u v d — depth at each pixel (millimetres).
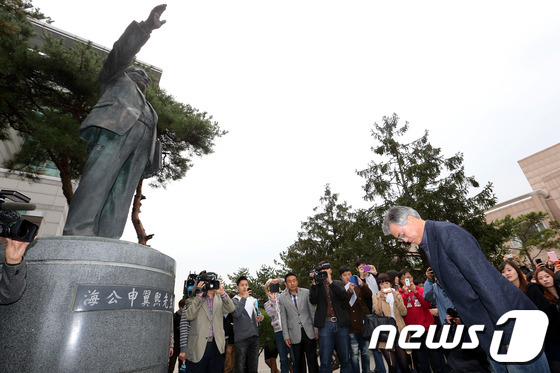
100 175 3018
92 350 2121
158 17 3215
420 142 19641
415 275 15977
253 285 16125
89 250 2350
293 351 4883
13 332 2035
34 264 2205
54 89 9391
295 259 22234
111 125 3121
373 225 17594
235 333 5027
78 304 2168
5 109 8516
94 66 9102
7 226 1783
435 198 16016
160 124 10781
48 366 1992
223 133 12312
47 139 7766
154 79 12148
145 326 2469
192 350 4219
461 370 3066
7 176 17547
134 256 2551
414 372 4789
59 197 18828
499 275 1819
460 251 1854
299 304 5070
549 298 3174
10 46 8344
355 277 5543
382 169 18766
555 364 2795
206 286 4449
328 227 22844
